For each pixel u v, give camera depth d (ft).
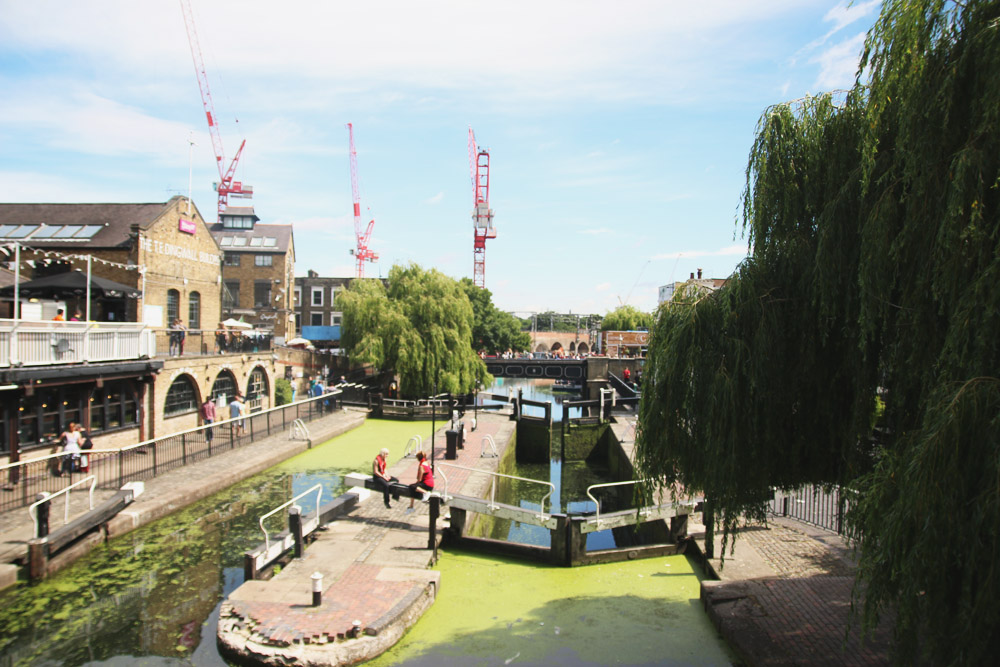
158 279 75.87
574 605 32.27
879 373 21.67
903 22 18.11
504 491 68.08
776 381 23.56
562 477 80.79
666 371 25.63
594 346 288.10
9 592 32.55
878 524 17.34
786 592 31.30
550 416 90.27
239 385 84.74
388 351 102.83
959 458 15.20
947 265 16.56
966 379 15.93
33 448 48.65
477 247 344.69
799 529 41.01
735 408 23.41
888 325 20.30
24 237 75.15
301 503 49.90
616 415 100.73
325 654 25.02
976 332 15.55
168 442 53.88
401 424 90.27
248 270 147.43
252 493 52.54
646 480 27.48
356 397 108.78
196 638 28.45
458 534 40.04
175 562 37.63
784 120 23.66
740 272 24.64
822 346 23.32
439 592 33.27
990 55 16.12
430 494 38.24
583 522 37.52
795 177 23.72
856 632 26.84
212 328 89.51
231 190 246.47
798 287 23.52
